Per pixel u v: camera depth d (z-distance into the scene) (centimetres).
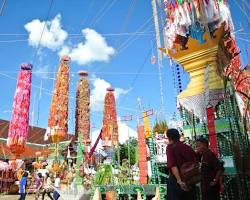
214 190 703
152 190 1270
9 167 2847
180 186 573
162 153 1430
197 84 1193
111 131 3412
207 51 1185
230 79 1062
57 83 3884
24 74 3244
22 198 1797
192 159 591
